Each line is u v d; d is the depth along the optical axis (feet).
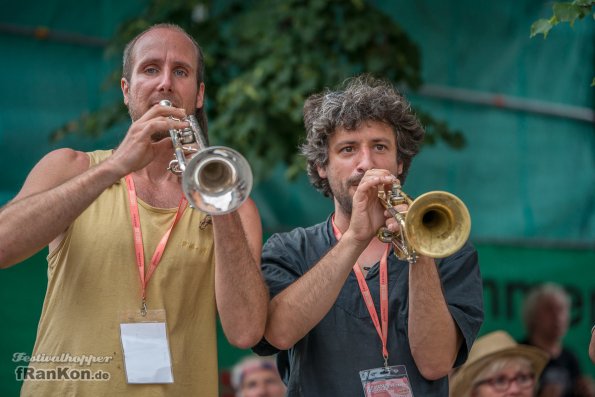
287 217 41.09
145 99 20.61
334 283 19.99
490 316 36.81
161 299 19.76
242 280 19.90
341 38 37.29
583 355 37.99
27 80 38.55
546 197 46.16
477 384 31.68
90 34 39.96
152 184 20.95
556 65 47.16
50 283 19.95
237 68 38.45
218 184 18.53
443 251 18.12
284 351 22.21
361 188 19.79
